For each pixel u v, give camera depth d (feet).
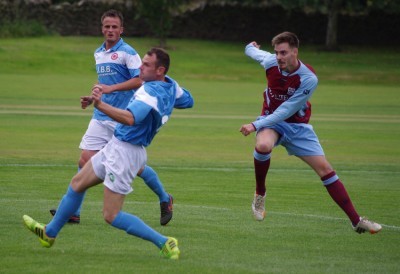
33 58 418.31
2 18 502.79
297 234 79.10
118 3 532.73
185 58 456.45
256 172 76.84
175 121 217.56
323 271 63.36
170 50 486.79
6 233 74.49
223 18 545.44
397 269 65.00
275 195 106.22
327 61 476.95
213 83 381.81
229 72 424.87
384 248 73.67
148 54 64.54
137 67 85.30
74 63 417.69
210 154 153.07
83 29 525.34
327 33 529.04
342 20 550.77
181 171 128.47
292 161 146.10
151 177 78.74
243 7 545.03
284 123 75.72
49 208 89.40
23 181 111.65
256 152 75.41
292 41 72.95
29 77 365.40
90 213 87.51
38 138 169.68
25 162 132.67
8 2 507.71
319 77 423.64
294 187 113.80
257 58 77.30
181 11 543.39
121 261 64.44
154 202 97.40
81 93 301.02
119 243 71.87
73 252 67.46
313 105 287.89
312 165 76.23
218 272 61.57
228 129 200.13
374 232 74.49
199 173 126.62
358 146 172.14
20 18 510.58
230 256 67.92
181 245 71.97
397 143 178.60
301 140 76.07
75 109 241.35
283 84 74.43
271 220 86.58
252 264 65.00
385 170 136.36
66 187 107.34
